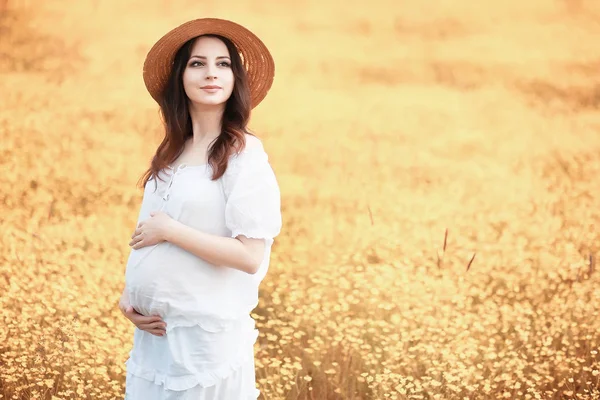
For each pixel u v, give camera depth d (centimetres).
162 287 403
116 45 1723
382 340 645
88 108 1287
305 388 588
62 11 1878
